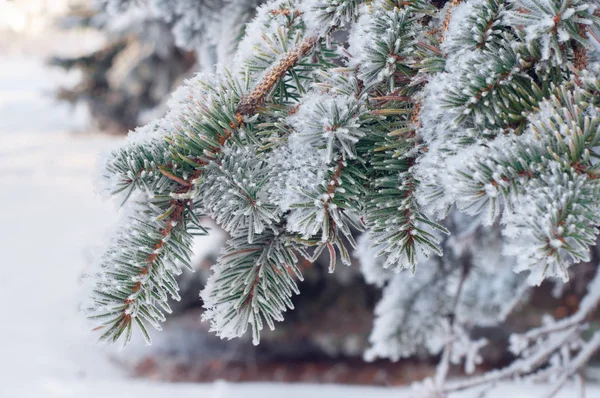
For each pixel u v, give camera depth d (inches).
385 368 163.3
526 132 21.8
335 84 23.6
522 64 22.3
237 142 23.7
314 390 152.8
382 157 23.3
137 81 324.2
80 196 294.7
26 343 169.5
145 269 22.7
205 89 24.4
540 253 19.9
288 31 25.7
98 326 22.3
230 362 165.2
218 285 23.4
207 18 34.7
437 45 23.4
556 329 46.1
